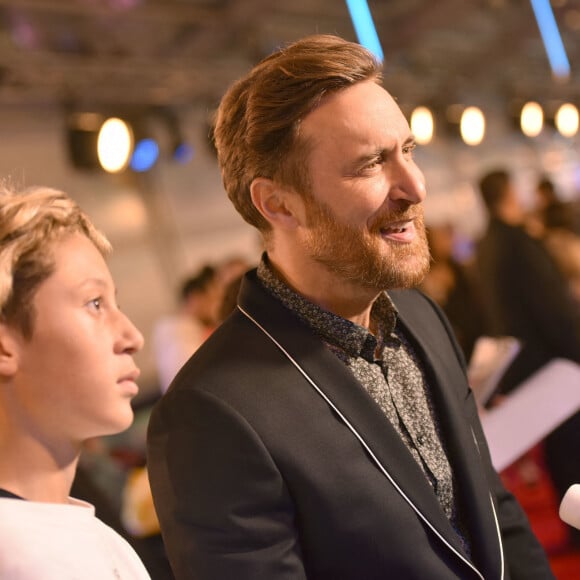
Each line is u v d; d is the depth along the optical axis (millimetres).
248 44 5328
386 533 1019
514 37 6648
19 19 4391
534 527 2908
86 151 4781
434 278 4309
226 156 1146
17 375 701
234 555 982
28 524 685
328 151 1036
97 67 4680
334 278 1091
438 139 7406
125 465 2707
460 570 1062
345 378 1076
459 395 1264
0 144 4902
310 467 1010
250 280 1179
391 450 1055
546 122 7746
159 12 4766
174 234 5543
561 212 3807
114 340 740
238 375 1056
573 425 2695
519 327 2875
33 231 705
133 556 826
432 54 6504
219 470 994
